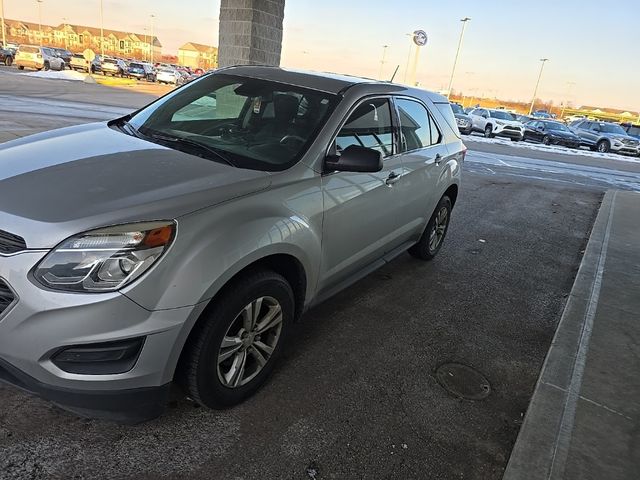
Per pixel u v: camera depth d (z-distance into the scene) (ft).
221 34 34.94
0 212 7.34
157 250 7.16
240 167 9.33
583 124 98.73
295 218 9.20
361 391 10.14
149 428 8.43
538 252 21.07
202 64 429.38
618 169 61.93
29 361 6.99
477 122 93.20
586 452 8.81
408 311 14.01
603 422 9.68
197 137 10.80
